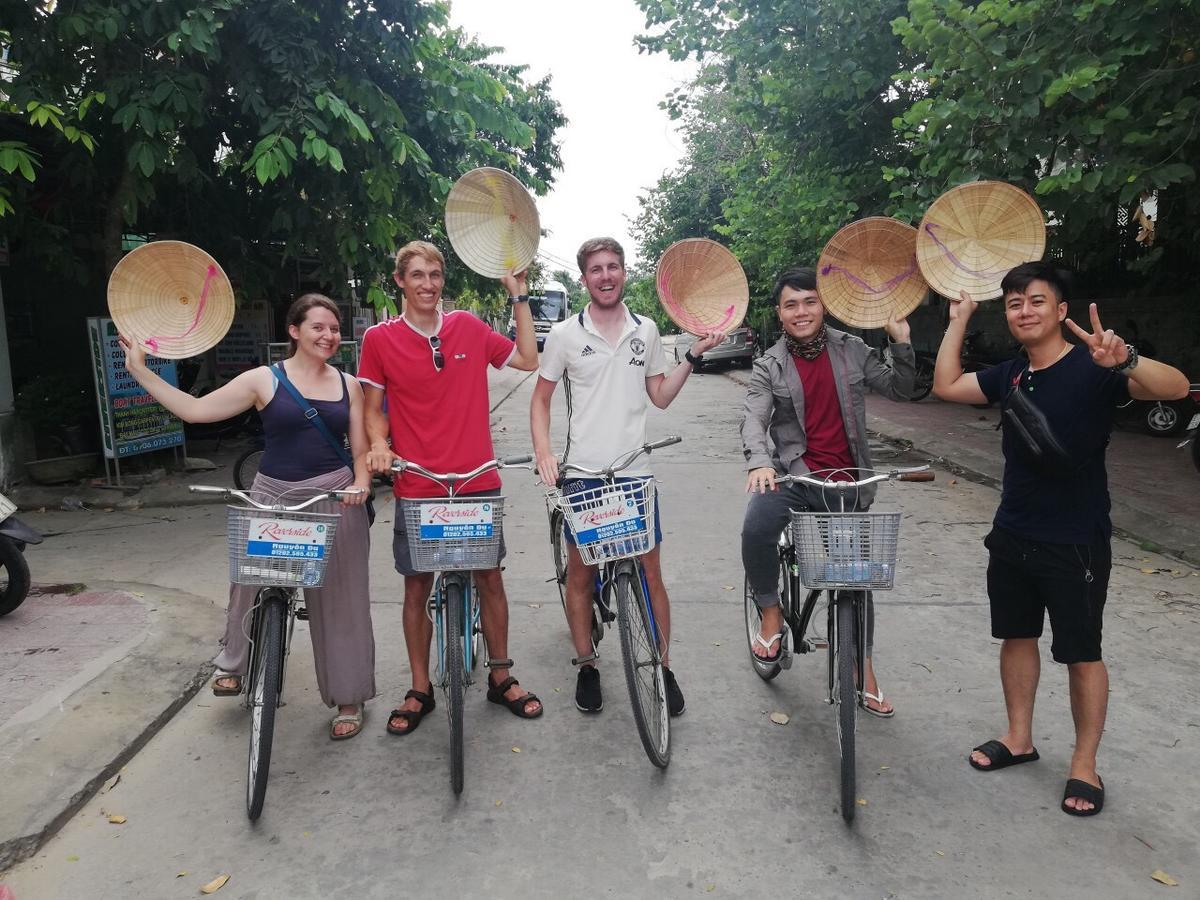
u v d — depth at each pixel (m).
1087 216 6.89
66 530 6.96
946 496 7.83
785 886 2.58
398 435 3.50
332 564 3.41
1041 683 3.91
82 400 8.55
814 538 2.87
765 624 3.84
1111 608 4.85
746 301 3.49
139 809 3.04
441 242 13.05
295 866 2.71
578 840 2.82
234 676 3.76
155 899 2.57
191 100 7.19
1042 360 2.93
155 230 10.61
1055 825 2.87
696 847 2.78
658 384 3.58
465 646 3.41
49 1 7.04
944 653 4.30
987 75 6.16
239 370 11.93
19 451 8.23
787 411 3.51
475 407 3.50
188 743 3.52
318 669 3.52
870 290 3.39
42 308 11.46
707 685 3.99
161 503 7.86
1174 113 5.91
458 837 2.85
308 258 12.02
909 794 3.07
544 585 5.44
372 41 8.25
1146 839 2.78
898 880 2.60
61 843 2.85
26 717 3.52
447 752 3.42
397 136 8.05
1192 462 8.23
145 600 5.04
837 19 9.04
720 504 7.60
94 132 8.06
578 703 3.75
